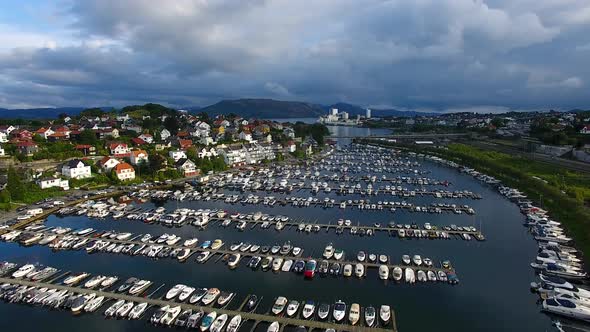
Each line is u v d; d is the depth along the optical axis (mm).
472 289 77375
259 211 133875
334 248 97625
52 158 186625
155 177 181375
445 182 184500
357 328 62094
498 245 101500
